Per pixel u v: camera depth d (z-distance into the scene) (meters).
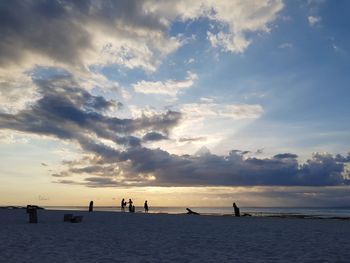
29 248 13.67
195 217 38.50
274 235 20.19
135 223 28.12
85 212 47.88
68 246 14.55
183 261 11.75
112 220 31.41
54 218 33.53
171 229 23.33
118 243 15.91
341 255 13.20
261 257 12.69
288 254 13.38
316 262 11.82
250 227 25.64
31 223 26.16
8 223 26.20
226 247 15.09
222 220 33.47
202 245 15.64
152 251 13.73
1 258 11.52
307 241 17.41
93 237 18.02
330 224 29.28
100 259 11.76
